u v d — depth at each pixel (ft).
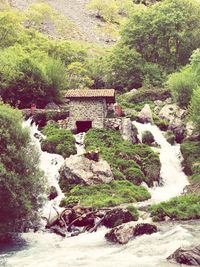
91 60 291.17
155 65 273.54
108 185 154.20
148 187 166.61
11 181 109.19
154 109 224.33
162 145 193.67
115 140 183.01
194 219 121.49
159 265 83.61
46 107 210.79
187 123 203.62
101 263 87.20
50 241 110.11
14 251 101.19
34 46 283.38
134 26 290.15
